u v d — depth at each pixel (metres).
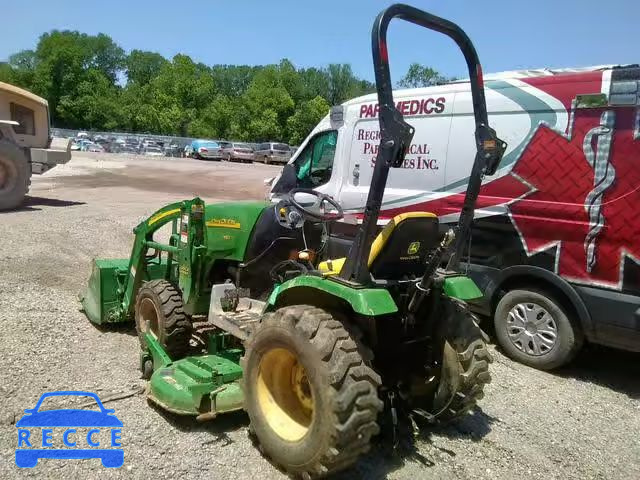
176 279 5.24
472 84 3.72
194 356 4.67
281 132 71.25
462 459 3.71
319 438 3.02
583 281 5.11
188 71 79.88
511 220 5.59
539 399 4.80
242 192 20.27
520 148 5.54
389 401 3.75
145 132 75.19
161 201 15.88
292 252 4.32
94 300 5.79
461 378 3.68
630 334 4.89
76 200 15.11
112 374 4.66
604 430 4.29
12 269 7.64
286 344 3.23
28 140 13.73
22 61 89.38
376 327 3.56
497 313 5.79
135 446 3.57
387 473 3.46
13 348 4.99
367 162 6.97
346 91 84.38
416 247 3.55
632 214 4.82
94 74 82.19
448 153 6.13
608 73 5.00
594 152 5.05
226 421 3.96
